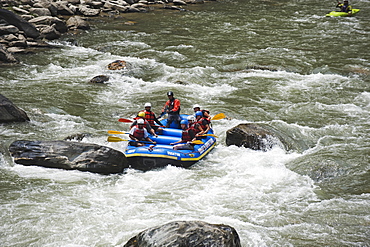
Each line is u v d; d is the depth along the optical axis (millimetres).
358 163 17156
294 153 18281
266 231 12781
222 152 18547
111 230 12797
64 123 21312
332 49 35812
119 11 53375
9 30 36281
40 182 15484
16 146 16953
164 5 57625
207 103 24781
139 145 17641
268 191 15195
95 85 27484
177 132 19094
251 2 63906
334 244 12094
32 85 27031
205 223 11547
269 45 37406
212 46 37094
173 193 15094
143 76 29422
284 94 26156
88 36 40312
